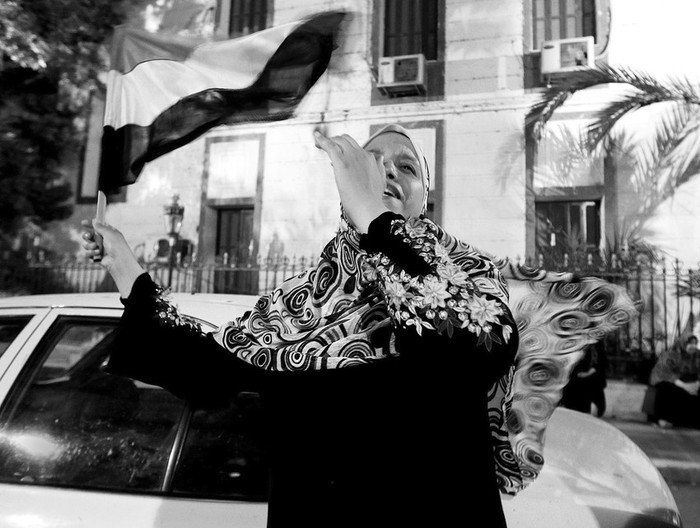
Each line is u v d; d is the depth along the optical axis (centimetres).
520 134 826
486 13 859
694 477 479
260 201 905
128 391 175
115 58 132
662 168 770
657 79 784
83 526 152
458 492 83
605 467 169
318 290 106
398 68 841
